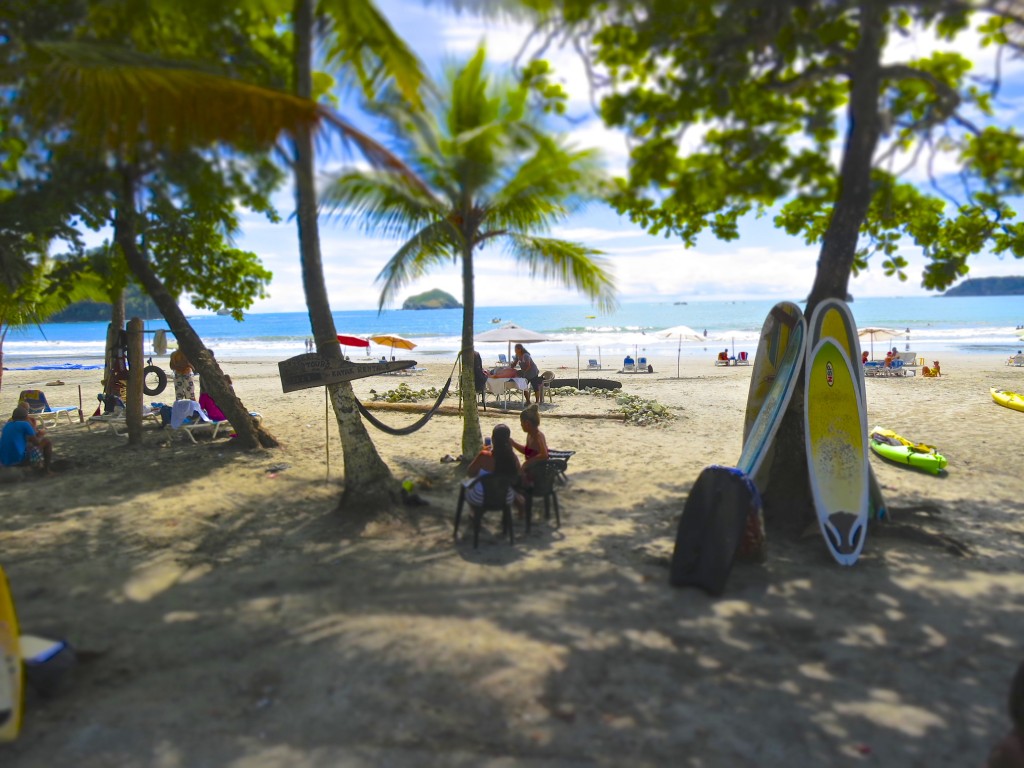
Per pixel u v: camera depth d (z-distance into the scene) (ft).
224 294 42.16
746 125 19.75
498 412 52.90
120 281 38.42
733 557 19.36
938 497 29.66
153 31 25.91
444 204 27.14
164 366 106.93
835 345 23.91
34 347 182.91
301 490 30.37
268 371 107.34
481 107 28.07
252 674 14.76
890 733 12.68
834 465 23.16
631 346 147.95
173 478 32.55
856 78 19.65
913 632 16.81
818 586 19.71
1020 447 39.75
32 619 17.56
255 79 26.53
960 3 16.49
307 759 11.92
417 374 91.15
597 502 28.78
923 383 72.18
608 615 17.72
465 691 14.01
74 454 38.17
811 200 20.34
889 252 27.55
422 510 26.78
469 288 32.50
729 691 14.10
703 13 18.34
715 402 59.67
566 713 13.25
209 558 22.08
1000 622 17.38
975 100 19.35
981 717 13.21
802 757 11.97
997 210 22.70
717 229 28.35
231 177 27.68
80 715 13.26
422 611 17.97
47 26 23.68
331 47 26.02
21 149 24.97
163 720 13.08
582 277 33.14
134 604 18.53
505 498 22.88
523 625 17.10
